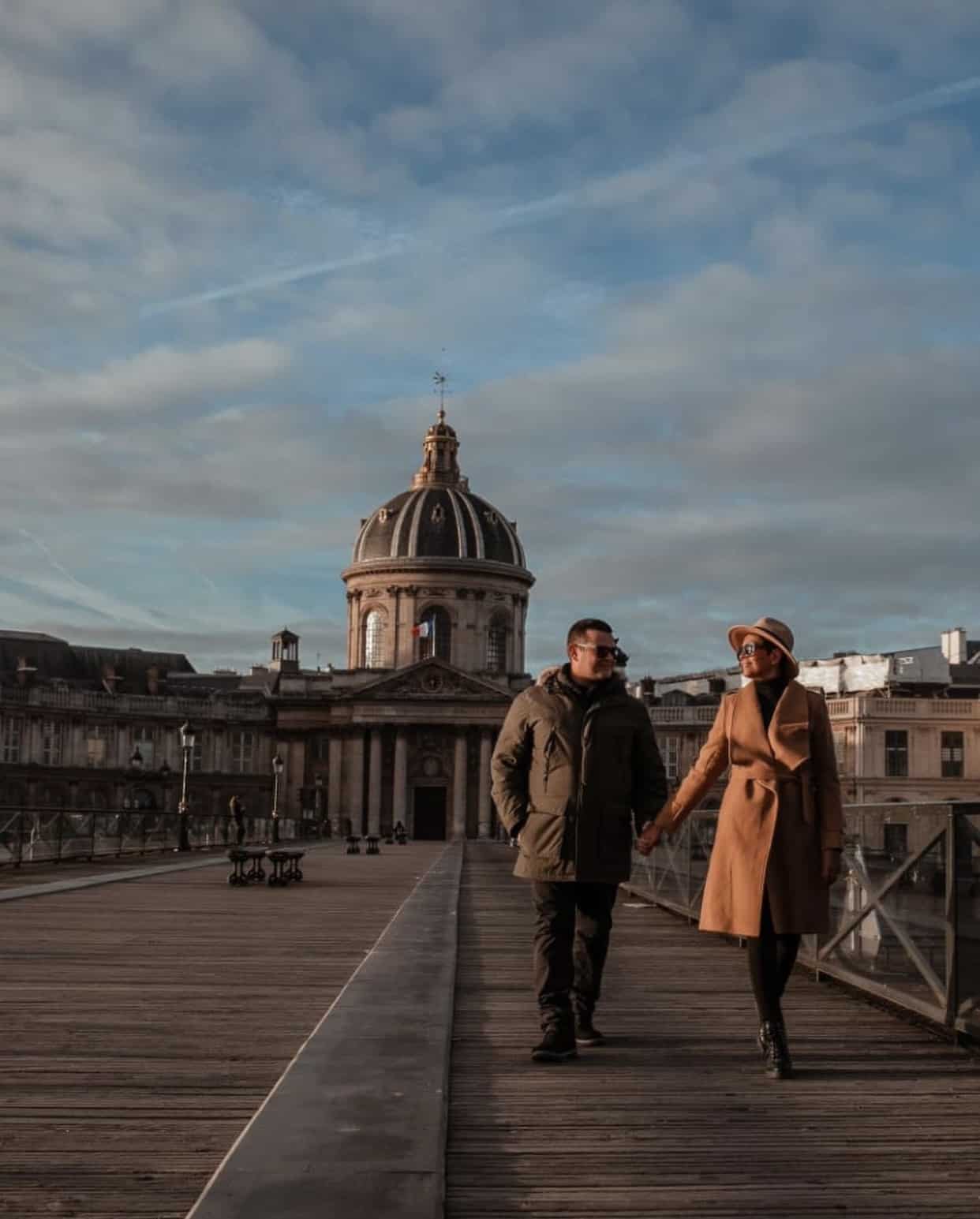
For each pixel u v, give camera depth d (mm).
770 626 6539
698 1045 7113
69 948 11477
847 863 9203
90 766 76500
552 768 6848
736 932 6297
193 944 11836
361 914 15375
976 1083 6195
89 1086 6027
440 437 92750
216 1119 5457
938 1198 4547
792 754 6332
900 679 63594
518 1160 4957
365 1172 4602
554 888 6816
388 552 85062
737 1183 4695
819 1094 5988
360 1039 6910
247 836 50125
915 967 7707
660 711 74625
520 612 86688
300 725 82750
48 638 85562
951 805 7055
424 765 81188
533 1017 8016
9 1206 4371
